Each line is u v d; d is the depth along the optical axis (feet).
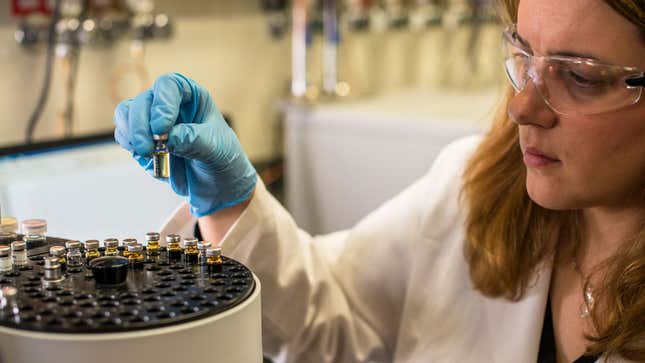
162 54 6.83
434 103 8.35
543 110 2.88
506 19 3.43
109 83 6.32
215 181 3.25
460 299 3.86
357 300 4.17
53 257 2.51
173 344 2.14
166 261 2.70
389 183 7.29
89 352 2.06
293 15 8.11
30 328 2.10
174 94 2.93
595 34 2.65
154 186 5.03
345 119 7.38
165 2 6.75
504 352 3.63
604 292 3.28
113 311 2.23
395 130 7.13
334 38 8.34
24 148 4.47
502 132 3.73
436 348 3.83
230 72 7.72
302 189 7.80
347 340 3.97
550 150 2.94
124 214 4.90
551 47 2.76
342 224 7.64
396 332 4.27
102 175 4.87
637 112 2.78
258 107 8.20
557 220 3.68
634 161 2.89
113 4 5.94
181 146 2.89
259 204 3.50
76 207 4.75
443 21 9.98
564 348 3.52
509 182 3.72
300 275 3.75
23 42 5.57
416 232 4.14
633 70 2.66
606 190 2.95
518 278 3.67
